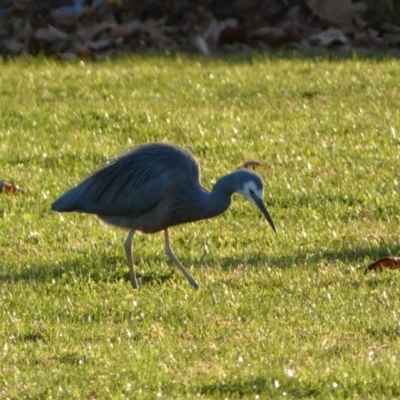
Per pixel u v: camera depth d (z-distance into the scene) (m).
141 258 12.66
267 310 10.73
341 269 11.95
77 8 27.69
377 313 10.48
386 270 11.80
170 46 25.25
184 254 12.77
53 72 22.41
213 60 23.50
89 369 9.21
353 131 17.80
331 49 24.70
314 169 15.80
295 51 24.25
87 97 20.45
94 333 10.23
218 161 16.33
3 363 9.49
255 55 23.80
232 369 9.13
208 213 11.69
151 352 9.60
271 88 20.56
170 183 11.49
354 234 13.14
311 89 20.45
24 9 26.27
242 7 26.19
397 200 14.27
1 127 18.72
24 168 16.38
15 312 10.85
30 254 12.89
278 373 8.96
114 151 17.02
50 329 10.34
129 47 25.05
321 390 8.74
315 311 10.59
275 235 13.23
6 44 25.17
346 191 14.72
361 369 9.08
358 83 20.73
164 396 8.57
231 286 11.58
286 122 18.45
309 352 9.55
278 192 14.78
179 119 18.62
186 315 10.66
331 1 25.92
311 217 13.90
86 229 13.80
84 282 11.84
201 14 25.84
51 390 8.70
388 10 26.11
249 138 17.55
